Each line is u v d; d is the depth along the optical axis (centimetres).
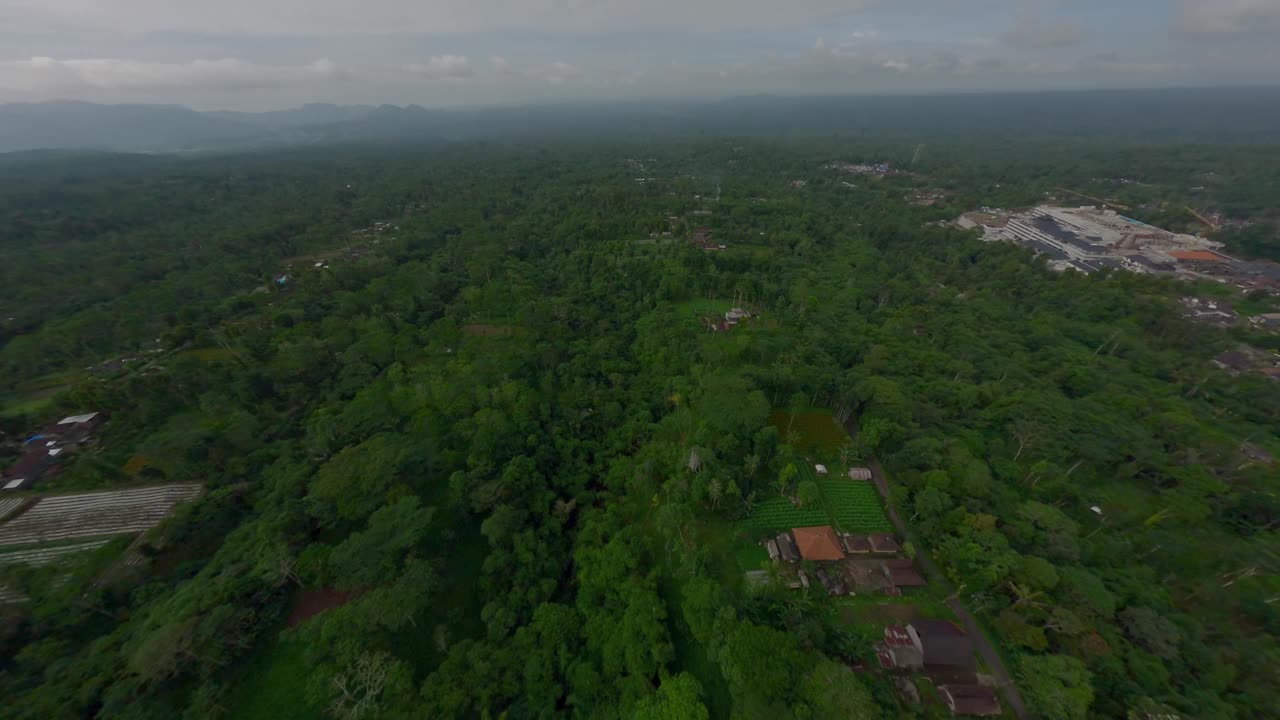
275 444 8762
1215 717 4734
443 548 6881
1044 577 5875
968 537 6469
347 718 4872
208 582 6000
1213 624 5972
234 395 10062
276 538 6438
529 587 6359
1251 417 9988
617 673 5344
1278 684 5206
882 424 8369
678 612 6097
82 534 7269
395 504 6744
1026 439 8606
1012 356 11694
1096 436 8750
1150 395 10331
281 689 5262
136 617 5872
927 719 4894
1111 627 5566
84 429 9188
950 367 10831
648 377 10769
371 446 7594
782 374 9712
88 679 5119
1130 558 6662
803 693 4681
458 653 5550
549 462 8394
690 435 8662
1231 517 7488
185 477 8175
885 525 7175
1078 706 4731
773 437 8231
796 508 7388
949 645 5347
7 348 11269
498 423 8481
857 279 15900
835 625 5597
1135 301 13962
